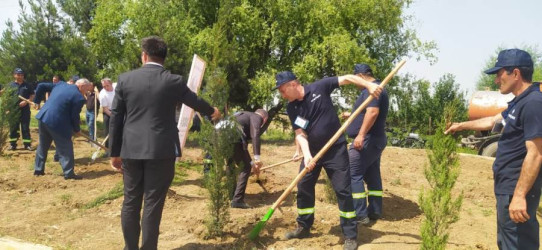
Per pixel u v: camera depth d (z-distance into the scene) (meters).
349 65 17.36
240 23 17.69
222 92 5.19
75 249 4.66
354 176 5.63
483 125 3.89
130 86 4.21
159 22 12.98
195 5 19.25
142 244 4.27
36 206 6.13
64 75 18.47
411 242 5.09
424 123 21.98
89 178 7.74
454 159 3.92
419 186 8.23
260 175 8.30
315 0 18.86
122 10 19.03
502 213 3.53
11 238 4.79
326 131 4.77
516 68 3.40
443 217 3.90
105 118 10.48
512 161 3.47
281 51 19.61
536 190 3.44
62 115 7.44
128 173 4.29
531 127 3.24
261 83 17.38
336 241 5.05
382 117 5.62
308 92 4.75
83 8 27.41
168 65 12.34
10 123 9.93
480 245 5.08
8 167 8.63
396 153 11.54
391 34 21.16
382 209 6.38
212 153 4.96
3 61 19.08
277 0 18.42
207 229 5.11
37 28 19.47
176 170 8.59
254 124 6.33
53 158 9.52
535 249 3.49
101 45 20.16
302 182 4.99
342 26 19.28
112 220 5.61
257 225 4.92
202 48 17.34
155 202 4.27
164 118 4.24
